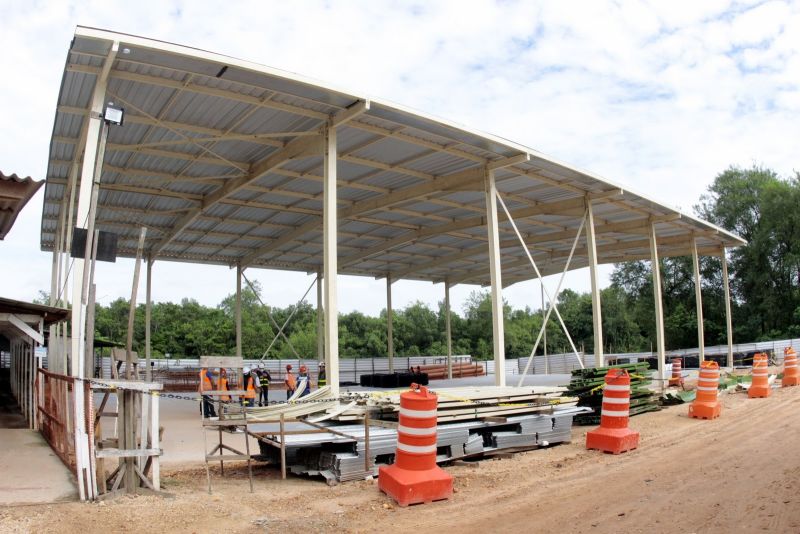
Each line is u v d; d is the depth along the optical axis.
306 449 10.14
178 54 10.12
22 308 12.49
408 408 8.12
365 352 62.38
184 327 57.09
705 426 13.87
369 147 15.49
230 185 17.84
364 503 7.77
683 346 58.22
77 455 7.37
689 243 28.94
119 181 17.77
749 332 54.84
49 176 16.33
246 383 20.00
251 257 27.69
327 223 13.11
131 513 6.87
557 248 30.55
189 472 10.19
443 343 66.62
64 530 6.14
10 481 8.11
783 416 14.42
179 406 22.94
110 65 10.23
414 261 32.53
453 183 17.80
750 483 7.85
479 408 11.70
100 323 55.72
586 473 9.34
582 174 17.84
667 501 7.21
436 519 6.98
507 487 8.61
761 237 53.84
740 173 60.53
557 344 68.75
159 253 26.17
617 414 11.48
